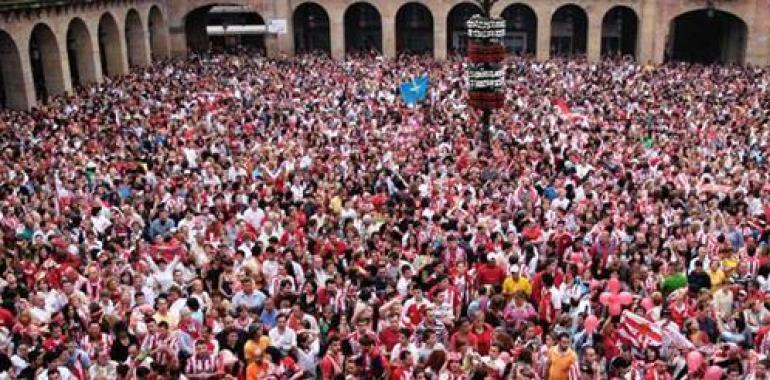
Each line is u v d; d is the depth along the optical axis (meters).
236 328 13.87
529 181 22.95
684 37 62.03
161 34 60.16
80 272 17.27
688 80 44.59
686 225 19.70
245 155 27.41
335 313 15.31
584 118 34.00
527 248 17.70
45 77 44.28
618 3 57.62
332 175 24.72
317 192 22.50
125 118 34.31
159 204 21.47
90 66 48.12
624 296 15.38
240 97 39.84
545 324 15.77
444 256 18.11
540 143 28.98
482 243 18.58
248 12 63.97
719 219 19.95
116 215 20.78
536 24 60.19
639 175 25.20
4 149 28.12
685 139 30.12
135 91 41.44
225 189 23.19
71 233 19.66
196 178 23.95
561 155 27.50
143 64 55.84
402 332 13.95
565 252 18.53
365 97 39.78
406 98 35.19
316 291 15.86
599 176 24.66
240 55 58.47
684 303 15.58
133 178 24.36
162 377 12.72
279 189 23.75
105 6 49.22
